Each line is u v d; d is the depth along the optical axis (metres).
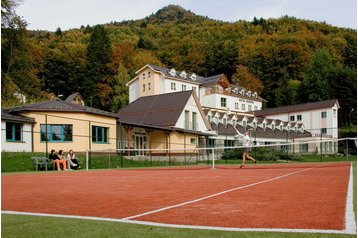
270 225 3.79
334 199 5.59
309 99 85.62
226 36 109.88
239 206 5.14
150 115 41.38
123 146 33.56
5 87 38.34
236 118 54.09
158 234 3.46
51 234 3.59
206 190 7.45
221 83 65.88
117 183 9.93
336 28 122.00
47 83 80.25
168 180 10.72
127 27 123.00
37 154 25.12
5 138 25.52
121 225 3.96
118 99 70.38
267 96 92.25
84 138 28.97
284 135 58.69
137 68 80.56
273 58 95.25
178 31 119.25
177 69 91.75
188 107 41.88
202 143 43.25
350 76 83.31
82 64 82.00
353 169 13.89
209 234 3.43
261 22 127.25
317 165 20.94
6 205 5.89
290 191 6.81
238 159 37.19
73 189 8.40
